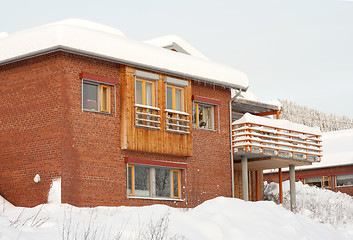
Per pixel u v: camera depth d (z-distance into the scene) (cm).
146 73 2372
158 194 2445
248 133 2723
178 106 2533
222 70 2706
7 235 1208
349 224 2769
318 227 1736
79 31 2142
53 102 2138
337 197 3684
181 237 1413
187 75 2520
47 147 2131
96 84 2261
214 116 2745
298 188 3797
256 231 1548
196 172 2594
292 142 2945
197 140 2625
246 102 3002
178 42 2802
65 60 2147
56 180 2084
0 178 2258
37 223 1538
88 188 2156
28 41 2170
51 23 2511
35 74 2203
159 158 2439
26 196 2167
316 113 12475
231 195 2733
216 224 1520
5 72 2295
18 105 2239
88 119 2192
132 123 2306
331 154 4906
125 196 2286
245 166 2841
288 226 1608
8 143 2252
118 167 2275
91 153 2184
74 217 1759
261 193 3419
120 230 1411
